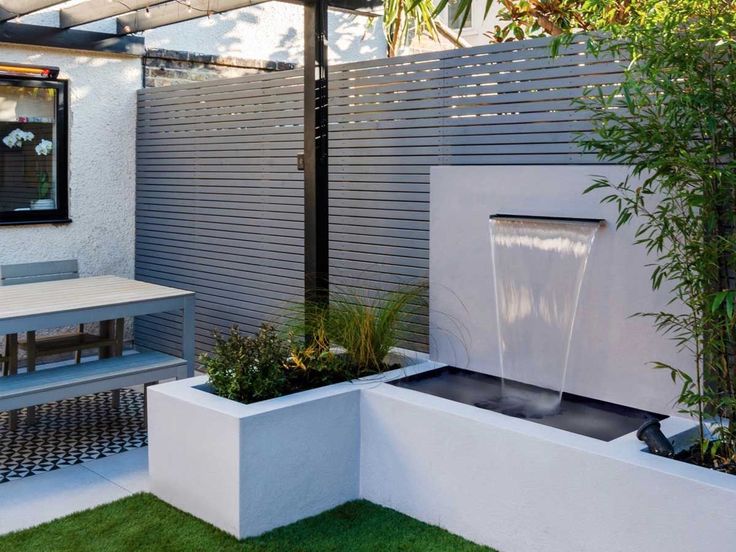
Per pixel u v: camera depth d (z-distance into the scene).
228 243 6.73
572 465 3.46
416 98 5.23
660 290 3.88
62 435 5.50
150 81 7.70
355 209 5.62
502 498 3.74
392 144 5.37
